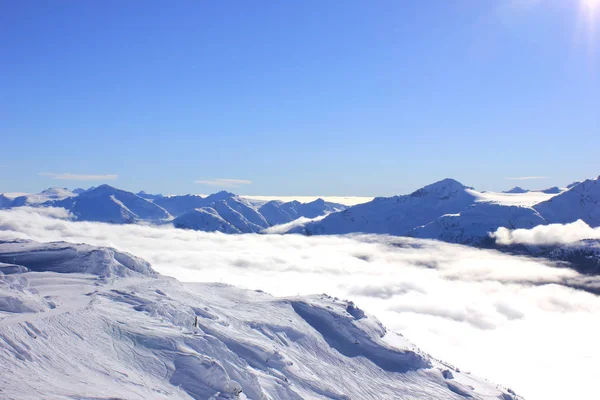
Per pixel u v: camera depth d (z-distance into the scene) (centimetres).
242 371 6475
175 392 5144
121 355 5534
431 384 9875
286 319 10538
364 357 10200
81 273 10338
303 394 7362
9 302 5756
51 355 4759
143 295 8569
